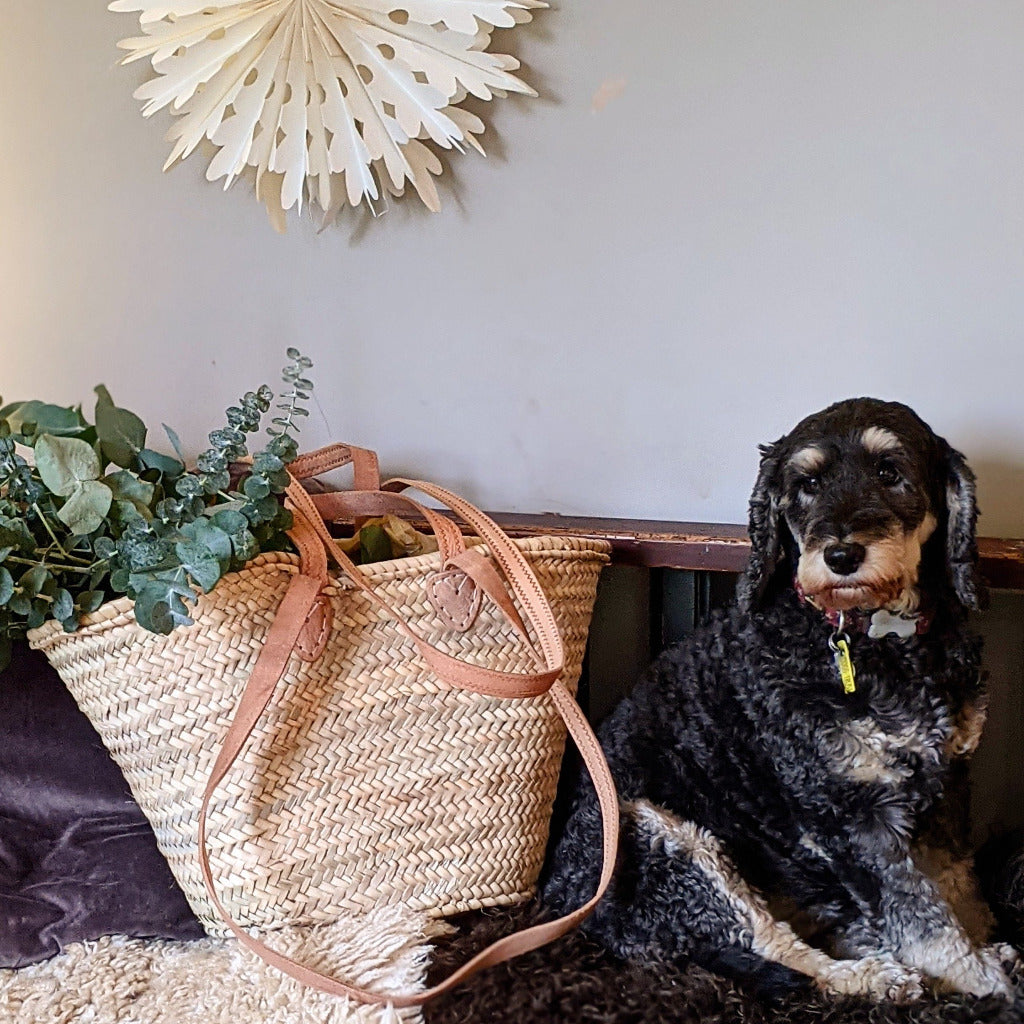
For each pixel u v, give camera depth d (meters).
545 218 1.68
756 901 1.30
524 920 1.31
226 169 1.74
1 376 2.05
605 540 1.49
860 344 1.54
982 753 1.56
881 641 1.29
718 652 1.41
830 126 1.51
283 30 1.63
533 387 1.74
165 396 1.97
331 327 1.84
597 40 1.60
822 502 1.24
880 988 1.18
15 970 1.27
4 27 1.91
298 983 1.17
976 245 1.47
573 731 1.29
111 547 1.21
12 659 1.46
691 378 1.64
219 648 1.22
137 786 1.31
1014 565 1.35
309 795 1.27
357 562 1.46
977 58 1.43
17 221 1.98
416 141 1.68
